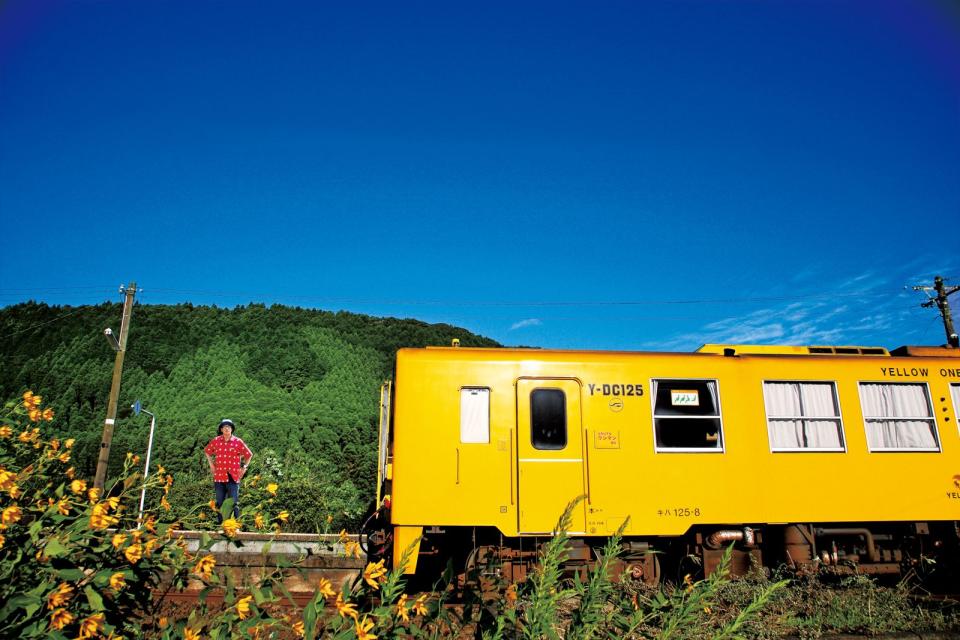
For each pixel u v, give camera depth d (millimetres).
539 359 8648
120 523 3883
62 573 3166
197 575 3867
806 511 8633
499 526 8094
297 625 3213
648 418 8609
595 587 3447
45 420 4062
